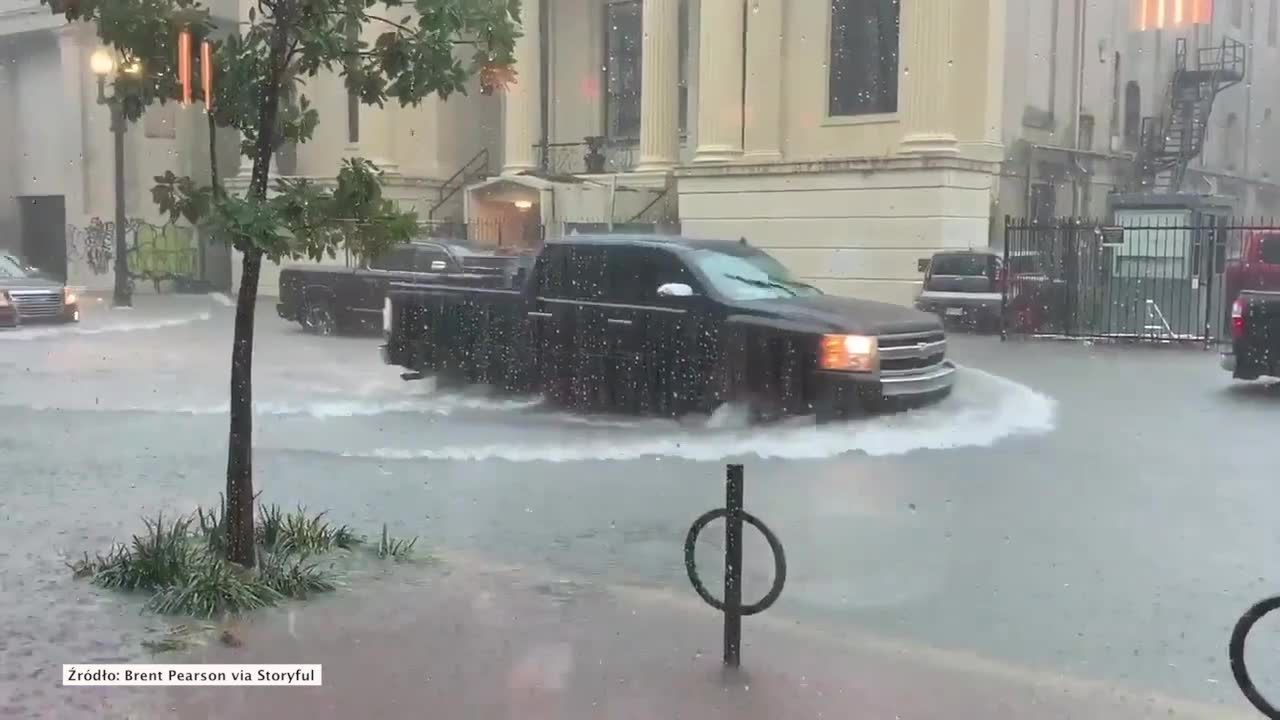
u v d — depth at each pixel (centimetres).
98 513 754
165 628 524
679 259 1134
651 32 3055
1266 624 553
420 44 619
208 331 2241
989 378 1415
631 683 468
